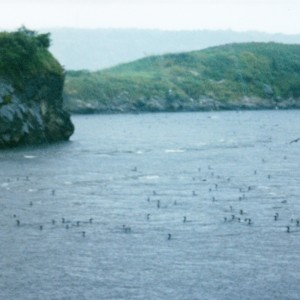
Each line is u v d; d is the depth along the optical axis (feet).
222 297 614.75
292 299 611.88
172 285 643.86
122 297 615.57
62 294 623.77
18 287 641.81
